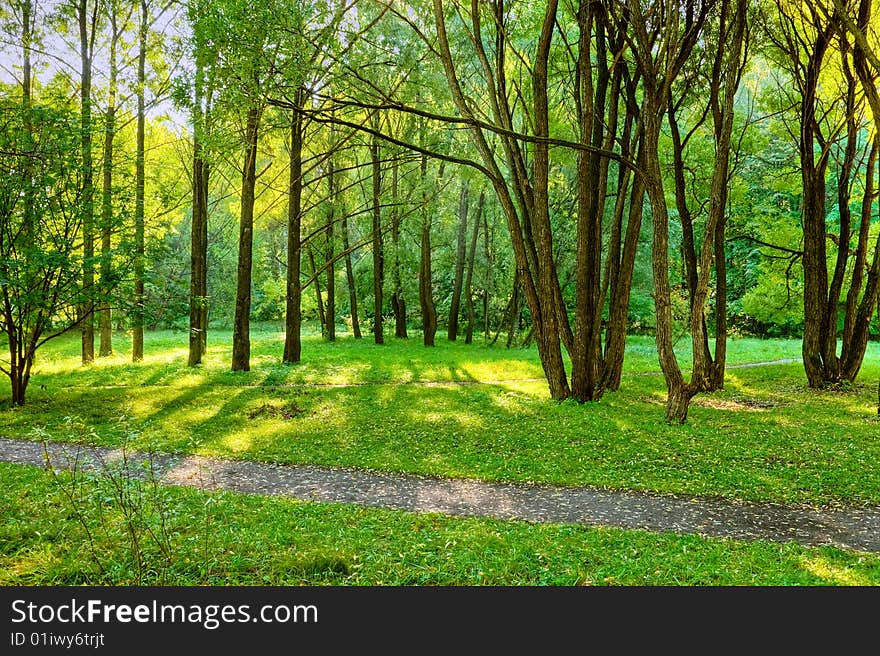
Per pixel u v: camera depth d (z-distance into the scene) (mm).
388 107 11375
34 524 6906
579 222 15523
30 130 14992
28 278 14969
